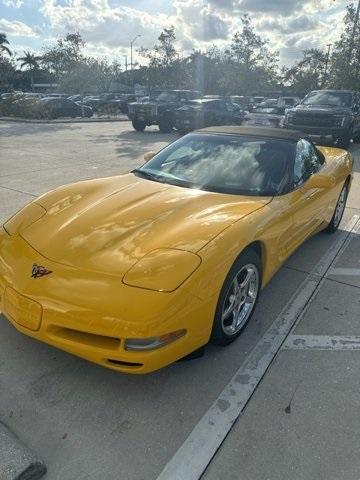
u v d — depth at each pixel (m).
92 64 46.31
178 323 2.27
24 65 75.88
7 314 2.53
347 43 23.25
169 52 34.59
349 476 2.00
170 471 2.01
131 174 3.89
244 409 2.38
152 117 17.02
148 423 2.28
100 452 2.10
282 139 4.00
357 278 4.02
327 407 2.41
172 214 2.90
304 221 3.80
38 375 2.58
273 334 3.09
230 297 2.76
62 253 2.54
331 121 12.18
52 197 3.34
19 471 1.89
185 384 2.56
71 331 2.34
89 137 14.85
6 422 2.24
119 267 2.38
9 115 24.33
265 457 2.09
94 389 2.49
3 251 2.74
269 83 37.41
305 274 4.08
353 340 3.04
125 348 2.22
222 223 2.75
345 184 5.23
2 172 8.27
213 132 4.22
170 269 2.33
